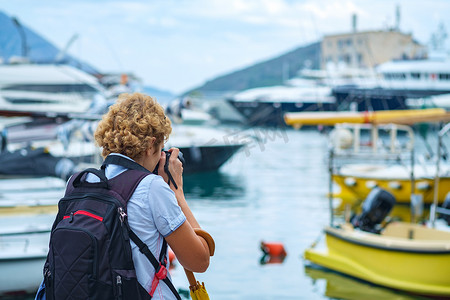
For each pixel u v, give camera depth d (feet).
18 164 44.50
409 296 20.93
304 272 23.82
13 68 69.56
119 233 5.42
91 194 5.60
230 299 20.15
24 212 23.52
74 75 69.67
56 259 5.38
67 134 36.52
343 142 51.13
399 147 47.32
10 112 21.88
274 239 30.22
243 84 444.55
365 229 24.94
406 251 21.20
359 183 43.27
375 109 116.88
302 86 126.31
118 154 5.82
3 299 20.03
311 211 39.11
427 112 34.06
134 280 5.41
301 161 73.87
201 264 5.95
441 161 46.70
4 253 19.80
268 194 46.96
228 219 36.06
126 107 5.93
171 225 5.65
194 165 52.80
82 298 5.21
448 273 20.80
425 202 42.34
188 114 98.94
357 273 22.67
